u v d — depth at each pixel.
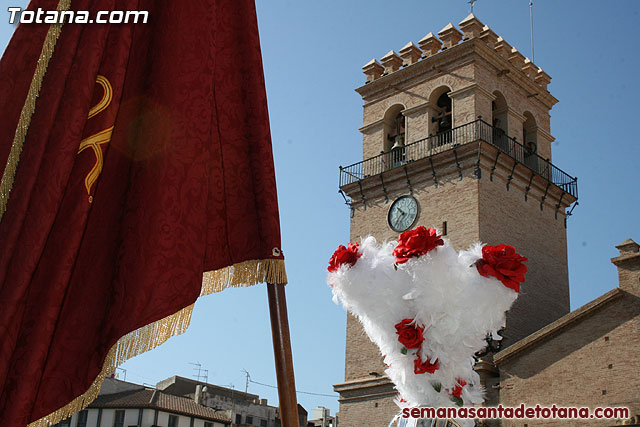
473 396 5.82
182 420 57.94
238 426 62.28
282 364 5.16
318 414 72.25
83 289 4.66
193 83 5.13
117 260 4.70
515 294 5.82
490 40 39.59
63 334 4.52
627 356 29.67
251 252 5.44
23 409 4.11
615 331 30.36
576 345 31.11
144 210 4.78
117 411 56.03
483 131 36.97
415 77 40.81
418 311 5.77
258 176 5.61
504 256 5.84
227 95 5.74
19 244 4.33
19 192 4.42
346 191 41.16
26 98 4.73
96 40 4.83
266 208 5.49
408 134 39.94
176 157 4.92
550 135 42.06
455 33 40.28
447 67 39.31
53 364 4.44
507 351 32.44
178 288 4.64
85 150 4.75
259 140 5.68
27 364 4.20
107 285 4.70
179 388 68.75
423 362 5.77
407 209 38.12
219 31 5.85
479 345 5.87
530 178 38.56
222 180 5.55
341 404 38.00
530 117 41.56
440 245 5.84
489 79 38.78
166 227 4.73
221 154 5.60
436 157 37.31
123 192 4.91
